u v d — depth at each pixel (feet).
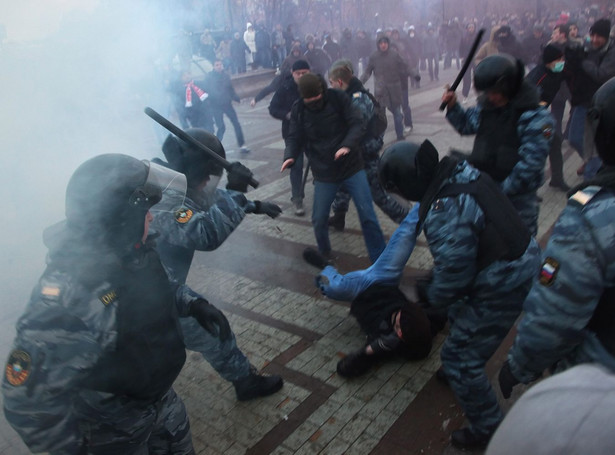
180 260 7.13
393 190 6.88
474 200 6.18
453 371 7.09
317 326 11.05
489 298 6.47
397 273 9.65
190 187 7.19
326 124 11.89
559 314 4.41
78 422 4.68
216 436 8.34
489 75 8.66
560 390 2.04
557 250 4.40
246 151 25.70
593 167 14.53
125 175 4.53
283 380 9.46
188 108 24.02
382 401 8.75
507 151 9.04
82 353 4.36
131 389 4.66
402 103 26.68
